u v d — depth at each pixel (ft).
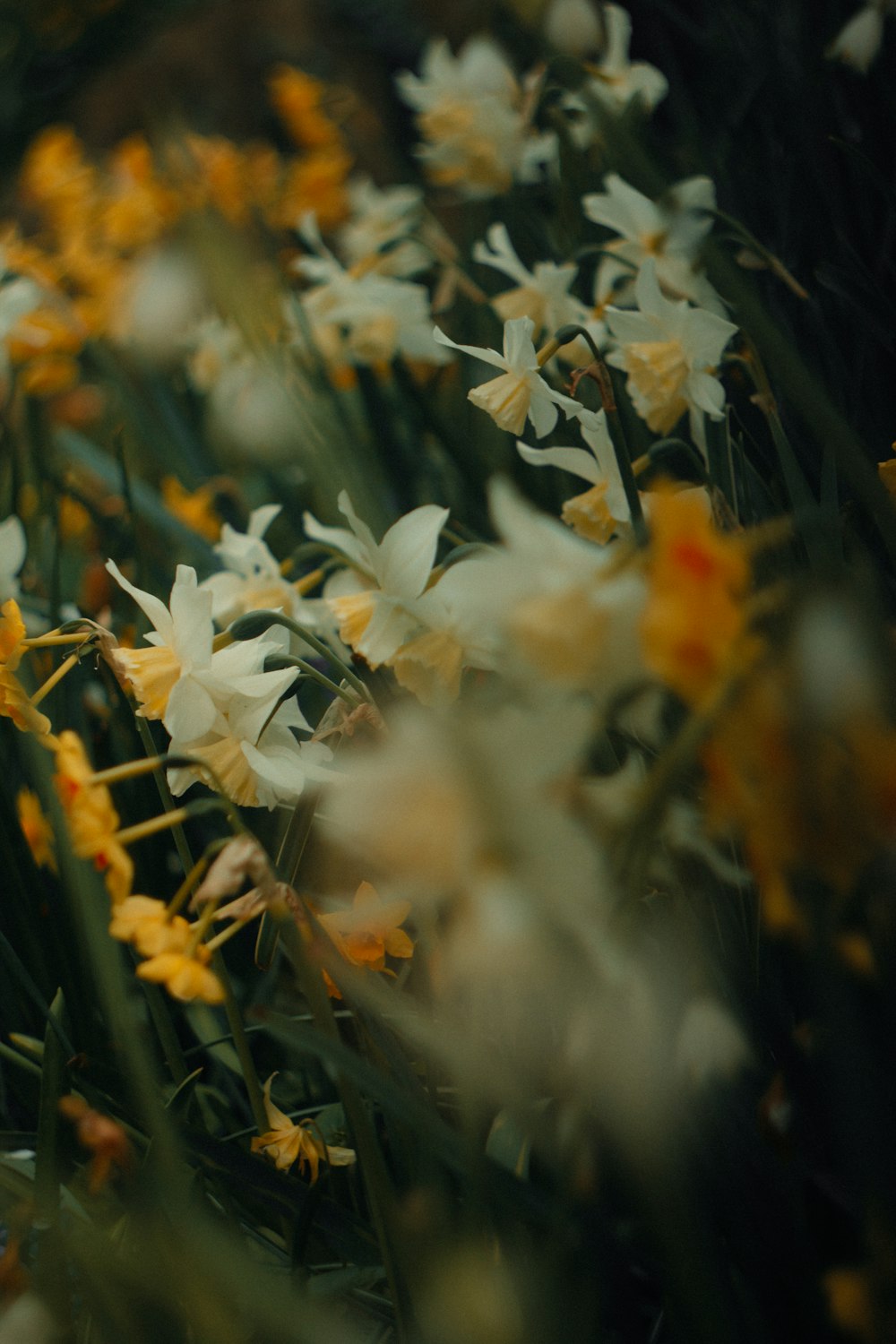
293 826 3.58
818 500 3.98
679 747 2.88
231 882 3.26
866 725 2.82
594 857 2.85
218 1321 3.21
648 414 3.93
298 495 5.48
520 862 2.79
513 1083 3.22
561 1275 3.18
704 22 5.88
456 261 5.41
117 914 3.27
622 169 4.45
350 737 3.62
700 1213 3.21
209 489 5.43
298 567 5.10
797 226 4.54
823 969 3.05
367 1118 3.32
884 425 4.18
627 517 3.79
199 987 3.24
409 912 3.63
